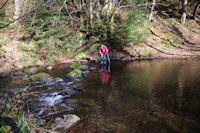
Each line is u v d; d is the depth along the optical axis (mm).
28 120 3357
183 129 3414
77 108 4516
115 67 9438
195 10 23359
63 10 12906
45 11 8477
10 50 9914
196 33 19547
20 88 5961
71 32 13414
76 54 12305
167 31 19031
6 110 3184
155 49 14148
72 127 3600
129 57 12336
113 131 3420
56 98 5211
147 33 15023
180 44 15922
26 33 10984
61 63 10867
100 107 4527
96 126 3621
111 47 13820
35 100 5027
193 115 3957
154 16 22328
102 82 6699
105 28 14539
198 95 5102
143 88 5867
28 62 10227
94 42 13625
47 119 3969
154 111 4207
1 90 5598
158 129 3436
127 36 14234
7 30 6637
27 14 3697
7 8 5832
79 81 6941
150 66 9438
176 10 25344
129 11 15320
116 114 4113
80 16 14172
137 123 3686
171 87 5863
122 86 6152
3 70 8594
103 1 15461
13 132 2697
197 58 11562
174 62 10406
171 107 4383
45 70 8945
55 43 12164
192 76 7070
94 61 11305
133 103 4699
